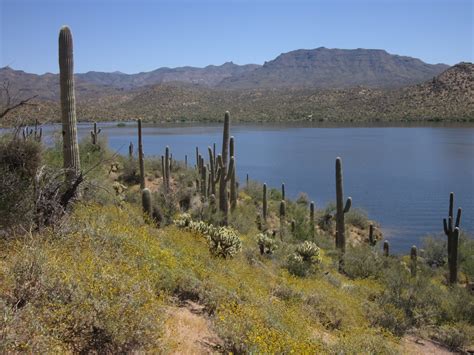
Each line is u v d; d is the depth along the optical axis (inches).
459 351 409.1
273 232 834.2
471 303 503.5
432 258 1043.9
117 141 3833.7
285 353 217.2
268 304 292.5
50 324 156.5
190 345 204.8
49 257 197.2
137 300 177.0
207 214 688.4
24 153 291.3
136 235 302.7
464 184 2091.5
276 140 4633.4
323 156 3262.8
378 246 1150.3
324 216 1285.7
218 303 264.8
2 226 254.2
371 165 2792.8
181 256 333.7
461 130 5408.5
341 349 277.4
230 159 706.8
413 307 486.0
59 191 300.2
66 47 352.2
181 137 4562.0
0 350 132.6
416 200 1771.7
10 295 171.5
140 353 170.4
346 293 479.8
